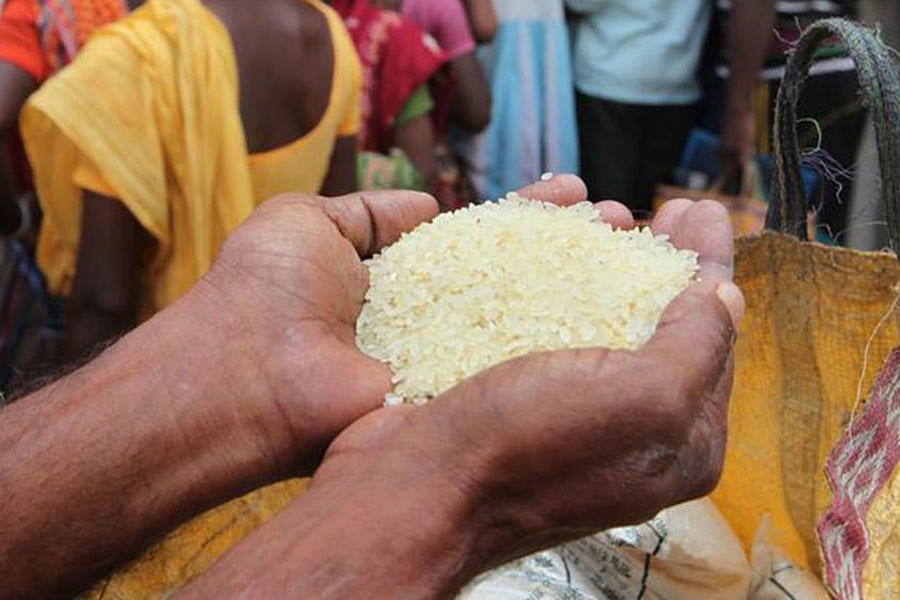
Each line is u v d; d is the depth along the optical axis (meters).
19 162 2.12
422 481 0.67
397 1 2.46
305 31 1.83
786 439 1.13
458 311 0.89
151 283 1.84
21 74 1.85
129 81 1.69
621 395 0.65
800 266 1.07
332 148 1.95
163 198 1.74
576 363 0.67
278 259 0.91
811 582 1.11
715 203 0.99
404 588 0.65
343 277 0.94
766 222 1.12
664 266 0.91
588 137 2.72
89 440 0.87
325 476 0.72
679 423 0.67
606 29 2.64
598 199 2.72
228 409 0.88
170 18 1.71
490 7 2.60
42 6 1.87
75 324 1.80
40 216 2.17
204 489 0.88
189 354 0.89
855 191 1.74
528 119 2.66
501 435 0.66
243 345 0.89
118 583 0.95
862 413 0.95
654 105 2.64
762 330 1.12
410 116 2.35
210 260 1.80
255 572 0.65
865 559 0.87
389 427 0.75
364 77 2.28
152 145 1.71
